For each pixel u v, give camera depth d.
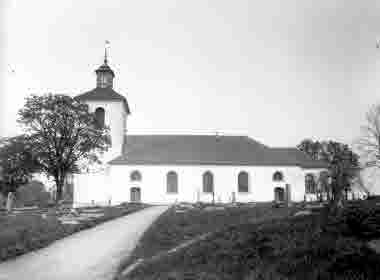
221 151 46.72
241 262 8.80
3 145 34.62
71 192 44.22
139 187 43.22
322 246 8.16
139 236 15.63
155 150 46.06
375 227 8.40
